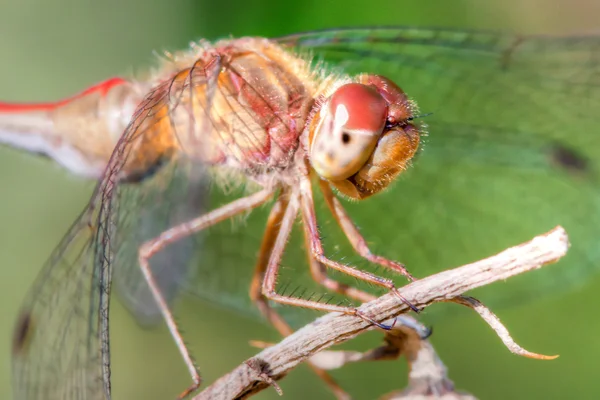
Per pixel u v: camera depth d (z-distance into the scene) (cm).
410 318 8
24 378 9
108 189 9
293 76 9
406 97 9
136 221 9
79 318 9
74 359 9
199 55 9
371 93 9
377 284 9
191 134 9
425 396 8
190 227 9
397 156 9
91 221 9
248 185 9
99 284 9
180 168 9
